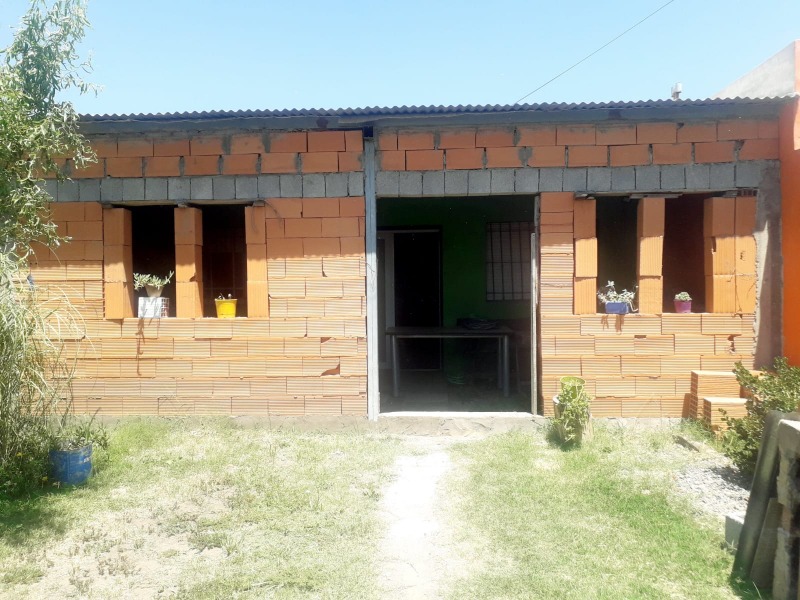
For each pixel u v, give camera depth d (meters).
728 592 3.22
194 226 6.30
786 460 3.09
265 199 6.20
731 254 6.02
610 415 6.12
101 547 3.76
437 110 5.75
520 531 3.95
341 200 6.16
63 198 6.30
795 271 5.75
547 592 3.23
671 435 5.70
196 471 5.05
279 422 6.26
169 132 6.20
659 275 6.09
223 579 3.37
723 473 4.79
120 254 6.30
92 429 5.75
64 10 5.30
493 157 6.07
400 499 4.52
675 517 4.07
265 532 3.98
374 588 3.32
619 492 4.46
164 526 4.05
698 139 5.98
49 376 4.97
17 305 4.42
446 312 8.95
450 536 3.92
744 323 6.02
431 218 8.95
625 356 6.09
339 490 4.66
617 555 3.62
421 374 9.19
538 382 6.38
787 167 5.84
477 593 3.26
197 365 6.31
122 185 6.26
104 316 6.33
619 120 5.93
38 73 5.28
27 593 3.27
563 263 6.09
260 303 6.26
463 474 4.98
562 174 6.05
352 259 6.18
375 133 6.12
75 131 5.78
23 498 4.43
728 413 5.52
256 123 5.95
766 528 3.23
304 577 3.40
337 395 6.25
